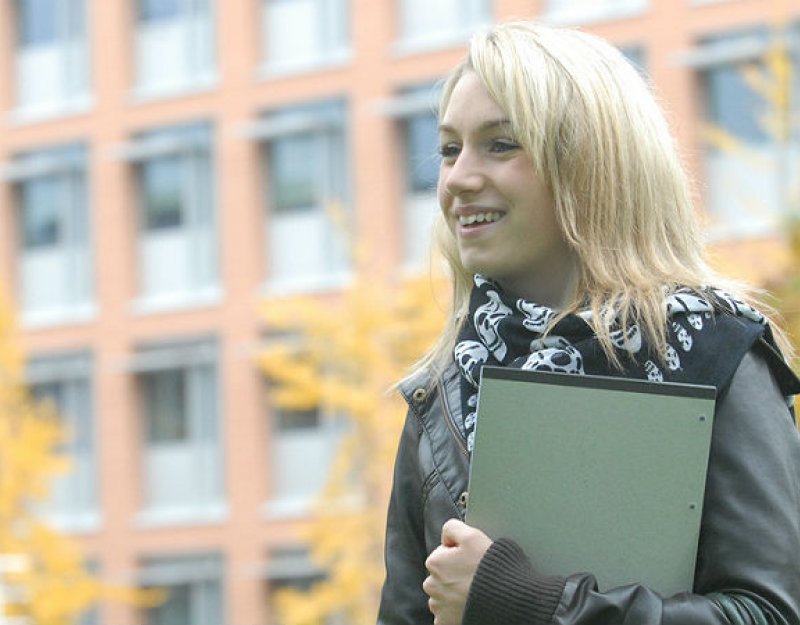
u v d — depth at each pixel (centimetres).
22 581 2975
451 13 3712
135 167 4103
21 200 4234
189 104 4022
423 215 3734
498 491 362
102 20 4134
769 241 2206
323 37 3872
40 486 3106
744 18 3300
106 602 4034
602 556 358
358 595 2894
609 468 359
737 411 363
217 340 3972
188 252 4028
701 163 3259
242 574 3900
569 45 384
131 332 4072
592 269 374
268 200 3934
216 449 3972
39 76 4238
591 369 370
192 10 4044
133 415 4066
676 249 383
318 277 3853
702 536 359
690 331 367
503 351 381
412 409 400
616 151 377
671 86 3350
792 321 1184
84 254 4153
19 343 3334
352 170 3803
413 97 3753
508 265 382
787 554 354
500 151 381
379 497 2917
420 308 2883
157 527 4006
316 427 3869
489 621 350
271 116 3928
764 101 3244
